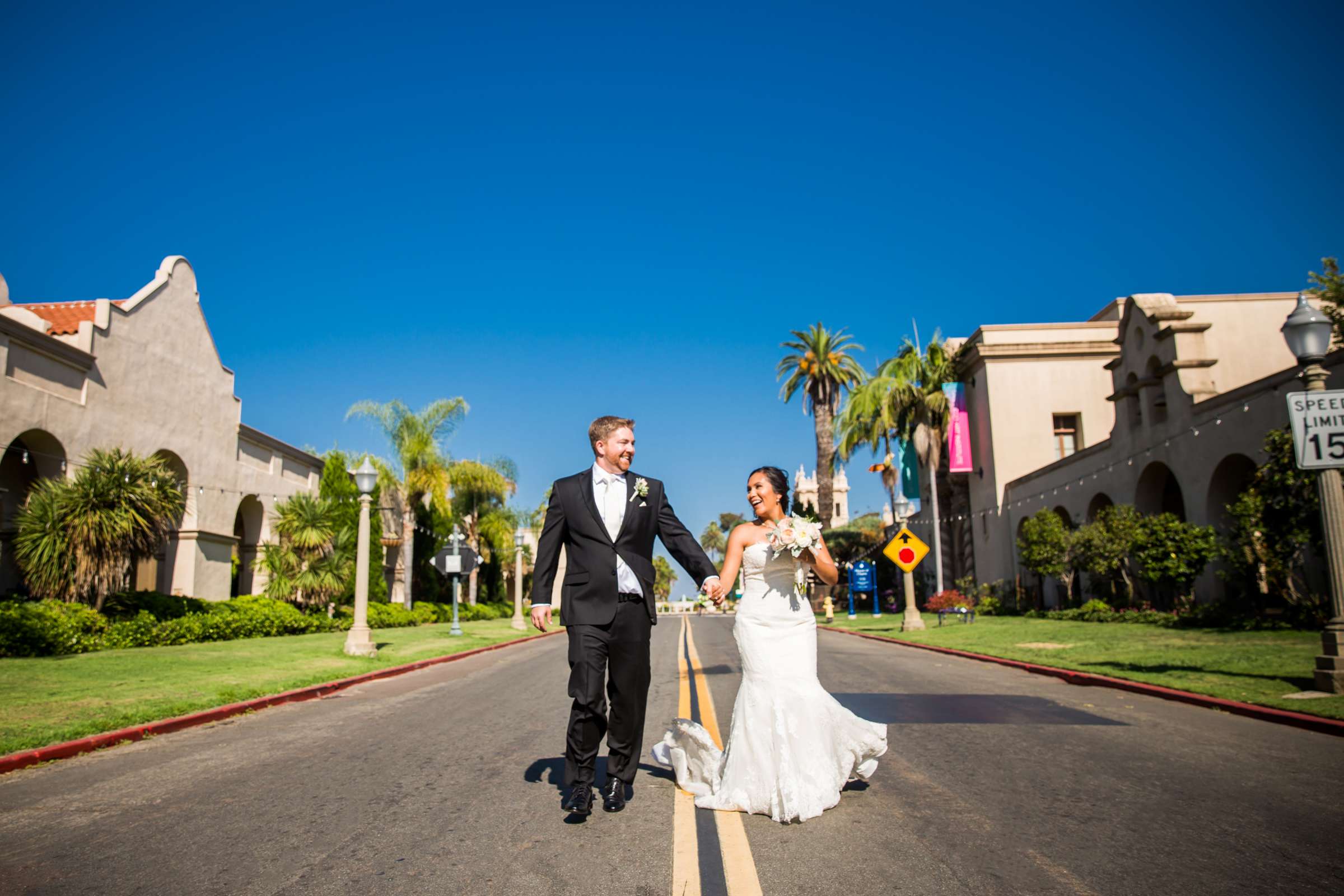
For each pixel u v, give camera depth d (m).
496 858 4.20
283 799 5.48
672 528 5.19
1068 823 4.75
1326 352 9.30
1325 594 18.38
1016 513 35.09
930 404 35.91
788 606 5.13
